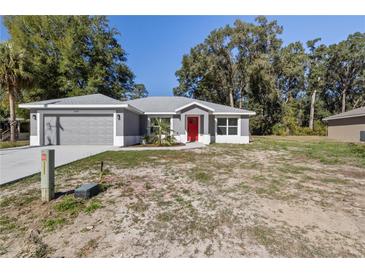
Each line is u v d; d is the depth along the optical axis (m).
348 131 19.53
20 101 19.78
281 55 29.69
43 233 2.82
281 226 3.11
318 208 3.78
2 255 2.42
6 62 14.85
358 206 3.88
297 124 31.84
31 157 8.55
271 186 5.08
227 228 3.04
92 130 13.17
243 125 16.78
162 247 2.59
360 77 33.34
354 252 2.52
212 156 9.67
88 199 4.04
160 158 8.87
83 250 2.51
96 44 25.23
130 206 3.76
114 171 6.40
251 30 28.25
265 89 29.00
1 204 3.72
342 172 6.62
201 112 15.70
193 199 4.16
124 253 2.48
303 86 33.72
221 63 30.36
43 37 22.88
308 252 2.52
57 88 22.44
